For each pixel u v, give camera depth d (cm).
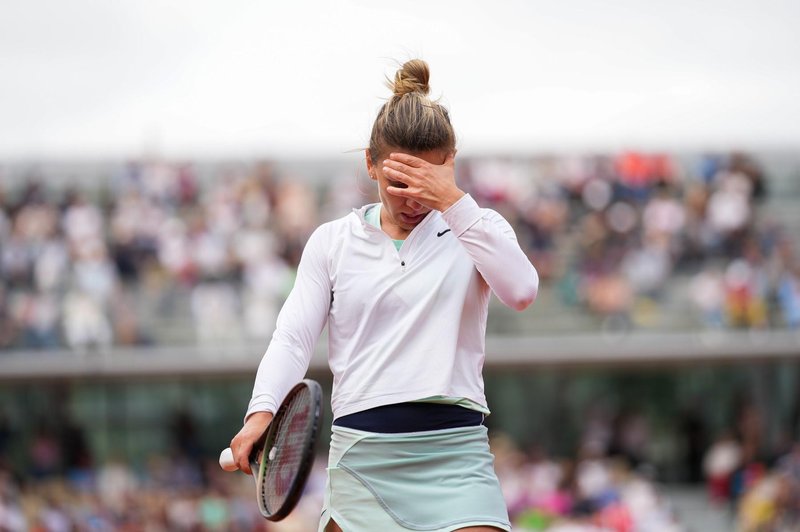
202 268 7456
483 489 1283
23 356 7138
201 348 7275
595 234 7838
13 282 7294
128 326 7256
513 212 8000
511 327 7462
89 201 7862
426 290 1292
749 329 7462
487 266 1260
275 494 1270
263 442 1334
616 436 7506
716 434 7512
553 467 6681
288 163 8312
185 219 7700
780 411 7550
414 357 1289
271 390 1312
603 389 7588
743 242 7788
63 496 6569
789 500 6544
